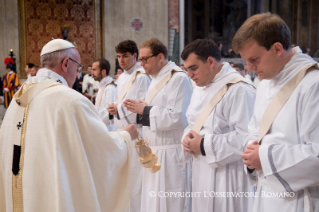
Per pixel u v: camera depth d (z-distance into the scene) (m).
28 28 12.19
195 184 2.75
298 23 19.78
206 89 2.74
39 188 2.00
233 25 21.06
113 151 2.12
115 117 3.94
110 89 4.74
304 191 1.81
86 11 12.41
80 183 1.99
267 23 1.80
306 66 1.83
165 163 3.19
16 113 2.17
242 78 2.63
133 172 3.70
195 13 21.78
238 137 2.48
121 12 12.29
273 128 1.90
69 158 1.99
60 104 2.02
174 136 3.21
